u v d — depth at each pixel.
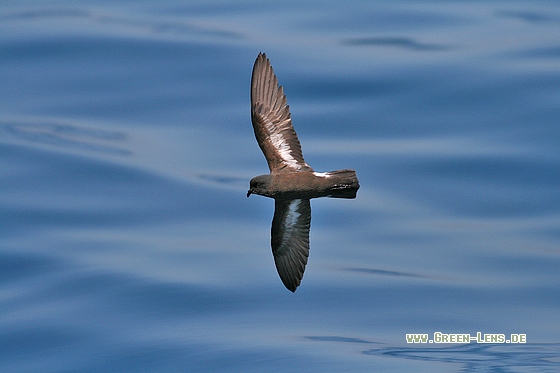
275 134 12.19
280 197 11.70
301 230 12.51
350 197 11.59
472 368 12.86
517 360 12.95
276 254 12.72
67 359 13.13
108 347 13.43
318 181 11.49
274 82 12.48
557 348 13.31
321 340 13.54
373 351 13.30
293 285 12.66
